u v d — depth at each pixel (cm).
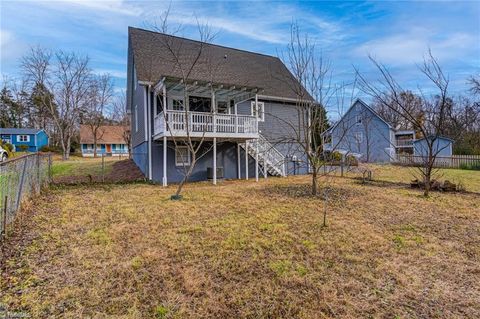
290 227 562
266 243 475
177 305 301
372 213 683
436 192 969
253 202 787
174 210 684
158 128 1157
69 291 320
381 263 410
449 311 299
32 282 336
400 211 705
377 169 1719
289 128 1628
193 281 348
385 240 502
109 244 459
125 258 409
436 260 423
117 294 319
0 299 299
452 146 2441
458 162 2020
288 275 368
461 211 708
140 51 1341
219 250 444
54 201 761
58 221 572
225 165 1430
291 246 465
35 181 788
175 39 1538
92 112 3359
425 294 331
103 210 673
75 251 428
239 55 1758
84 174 1430
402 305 309
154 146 1255
